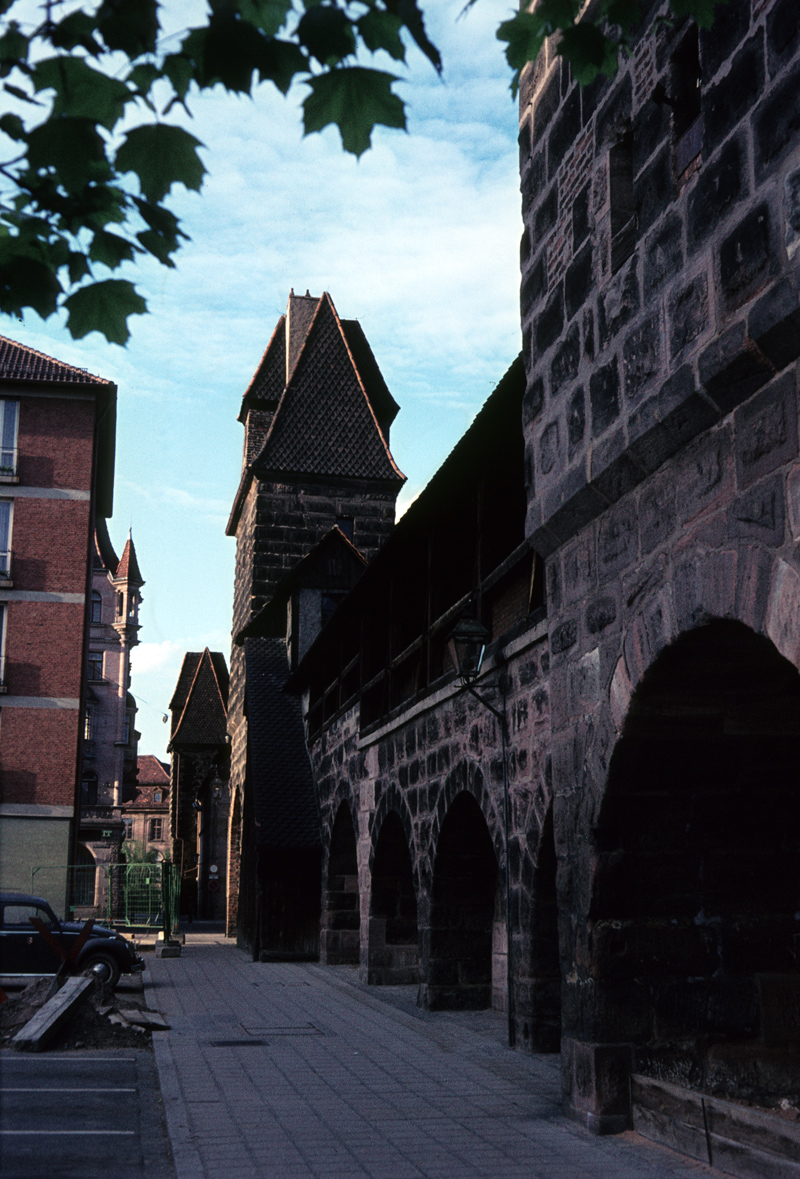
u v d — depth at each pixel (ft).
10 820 87.97
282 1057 33.22
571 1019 24.63
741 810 23.80
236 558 113.39
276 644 91.40
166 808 240.12
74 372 95.40
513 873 34.60
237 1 9.68
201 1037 37.29
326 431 101.35
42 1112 25.00
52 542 92.68
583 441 24.38
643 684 21.54
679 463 20.34
